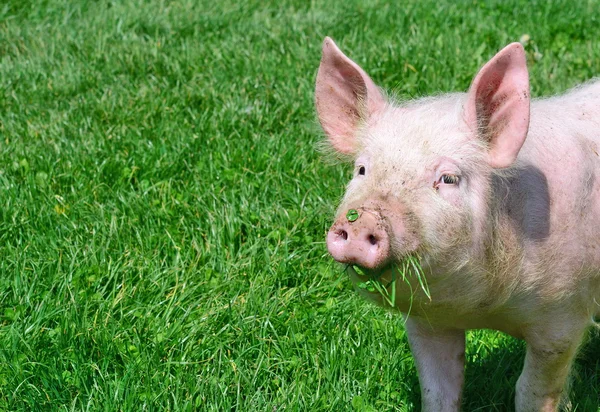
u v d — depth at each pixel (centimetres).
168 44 1106
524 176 508
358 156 498
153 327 619
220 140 851
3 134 880
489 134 494
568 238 512
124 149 839
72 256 682
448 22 1147
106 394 554
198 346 609
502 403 595
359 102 535
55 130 874
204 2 1260
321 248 714
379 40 1072
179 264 689
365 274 459
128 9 1222
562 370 536
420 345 552
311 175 789
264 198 764
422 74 980
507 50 473
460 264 477
